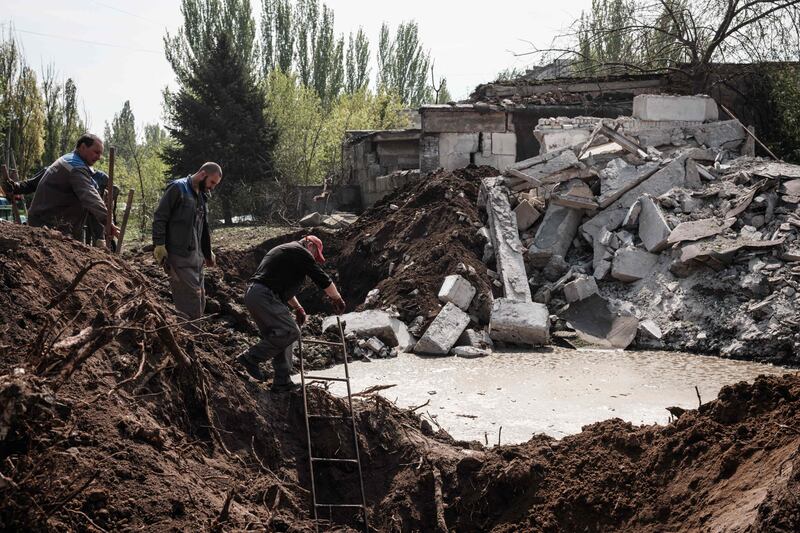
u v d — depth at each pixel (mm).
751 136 16906
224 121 31922
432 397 9320
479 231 14914
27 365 4305
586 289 13375
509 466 5812
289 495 5516
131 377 5043
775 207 13750
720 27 22672
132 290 6516
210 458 5500
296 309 7105
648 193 14789
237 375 6504
